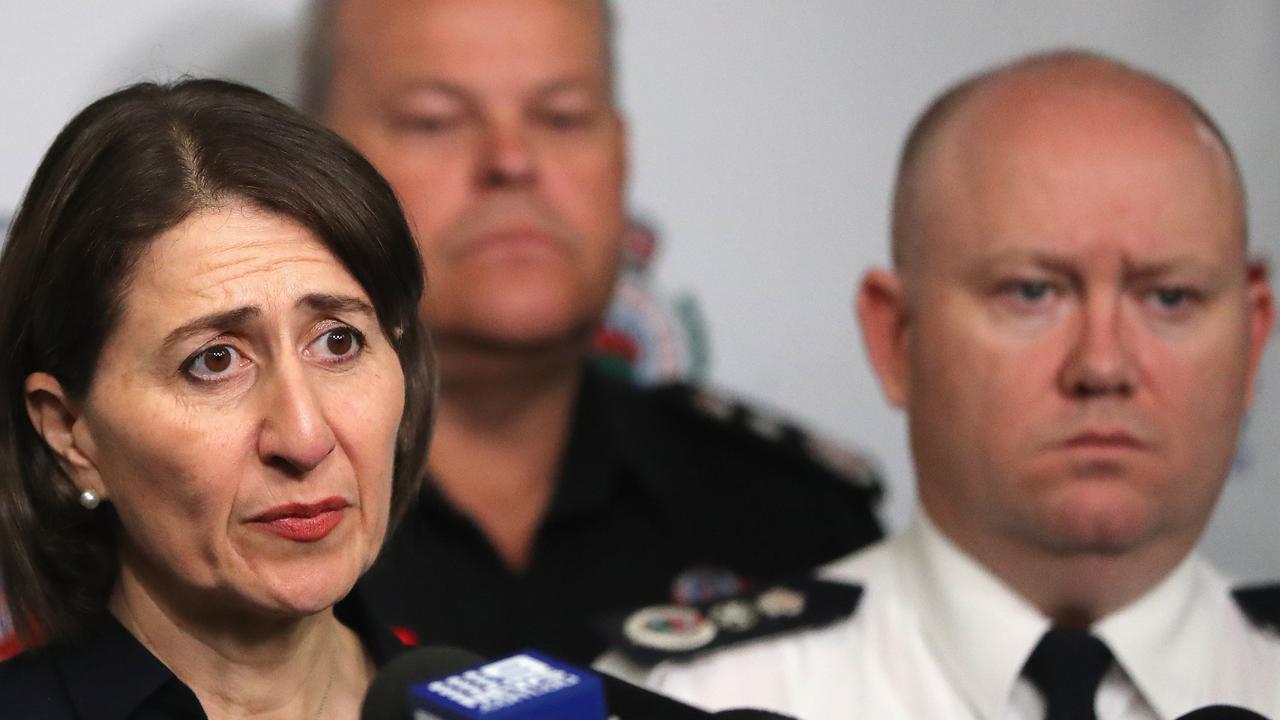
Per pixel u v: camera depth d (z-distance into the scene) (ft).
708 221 26.48
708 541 25.00
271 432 12.59
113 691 13.75
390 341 13.57
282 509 12.68
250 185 12.83
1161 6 27.66
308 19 23.58
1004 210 16.94
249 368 12.78
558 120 23.09
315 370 12.94
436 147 22.65
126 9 23.56
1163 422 16.71
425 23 22.58
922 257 17.70
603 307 23.68
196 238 12.64
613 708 13.01
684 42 26.23
